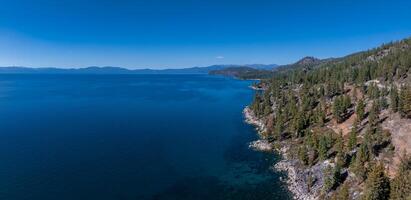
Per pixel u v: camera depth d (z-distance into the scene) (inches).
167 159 3956.7
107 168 3543.3
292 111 5482.3
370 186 2458.2
